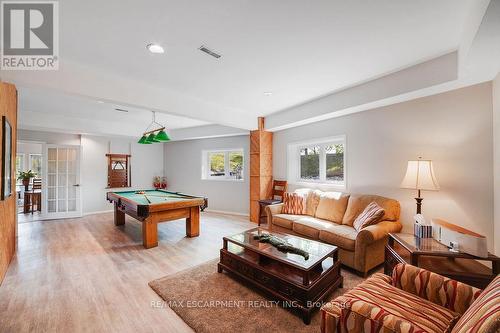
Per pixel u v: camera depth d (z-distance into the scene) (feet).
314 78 9.80
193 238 13.12
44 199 17.67
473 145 8.20
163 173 24.67
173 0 5.25
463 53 6.48
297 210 12.73
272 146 17.35
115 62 8.38
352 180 12.16
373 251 8.61
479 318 2.91
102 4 5.38
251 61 8.29
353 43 7.11
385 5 5.44
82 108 14.69
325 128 13.62
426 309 4.30
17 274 8.66
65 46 7.29
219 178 21.31
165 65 8.61
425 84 8.29
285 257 7.00
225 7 5.50
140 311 6.50
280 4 5.40
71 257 10.32
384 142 10.75
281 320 6.07
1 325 5.87
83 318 6.18
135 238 13.10
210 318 6.14
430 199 9.27
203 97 12.40
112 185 21.21
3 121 7.45
